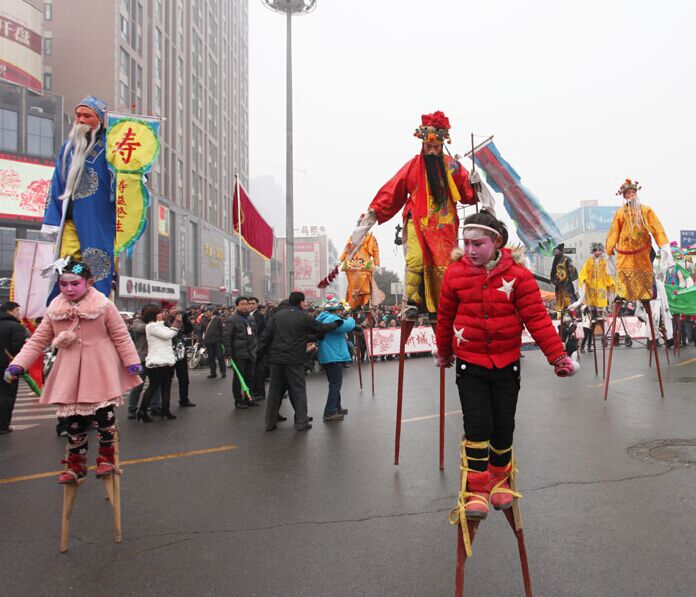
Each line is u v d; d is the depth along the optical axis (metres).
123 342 3.88
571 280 13.52
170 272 48.66
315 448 6.41
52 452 6.75
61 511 4.52
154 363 8.37
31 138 35.00
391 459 5.77
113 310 3.89
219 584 3.20
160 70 48.47
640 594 2.93
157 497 4.79
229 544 3.74
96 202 5.43
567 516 4.01
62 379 3.67
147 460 6.09
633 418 7.24
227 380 13.91
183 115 53.91
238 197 12.97
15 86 34.44
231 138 70.69
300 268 99.44
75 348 3.74
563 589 3.01
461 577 2.71
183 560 3.52
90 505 4.63
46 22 40.78
